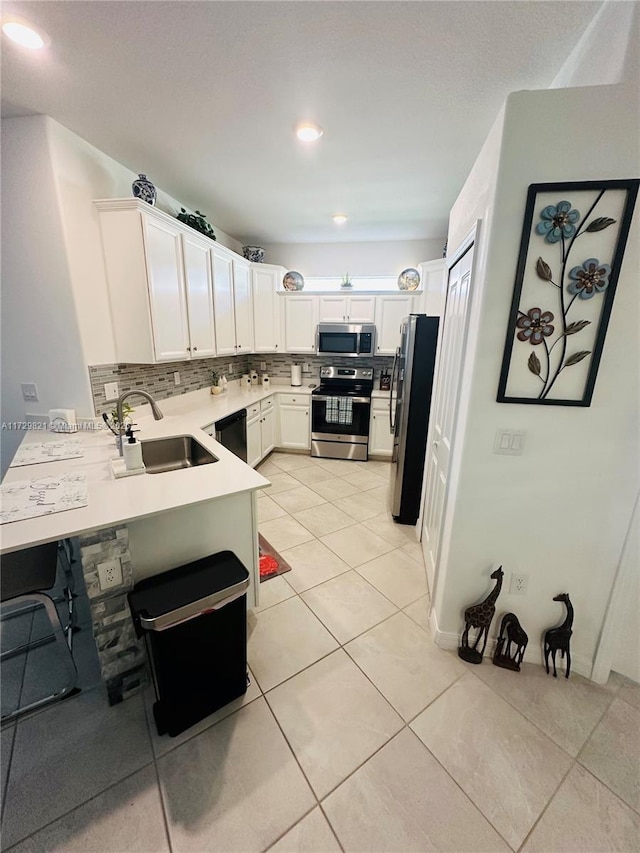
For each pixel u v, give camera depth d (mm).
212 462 2020
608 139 1165
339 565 2396
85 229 2184
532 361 1368
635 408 1356
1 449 2355
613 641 1557
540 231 1253
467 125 1977
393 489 3057
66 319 2168
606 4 1230
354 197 3006
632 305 1274
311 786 1206
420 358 2652
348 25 1330
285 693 1523
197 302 2951
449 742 1348
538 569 1599
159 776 1222
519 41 1403
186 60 1513
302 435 4477
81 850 1050
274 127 2008
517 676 1621
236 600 1387
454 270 1955
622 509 1452
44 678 1560
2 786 1187
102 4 1248
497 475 1520
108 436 2223
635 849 1074
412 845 1073
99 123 1976
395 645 1777
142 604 1272
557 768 1270
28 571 1426
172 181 2705
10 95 1737
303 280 4539
